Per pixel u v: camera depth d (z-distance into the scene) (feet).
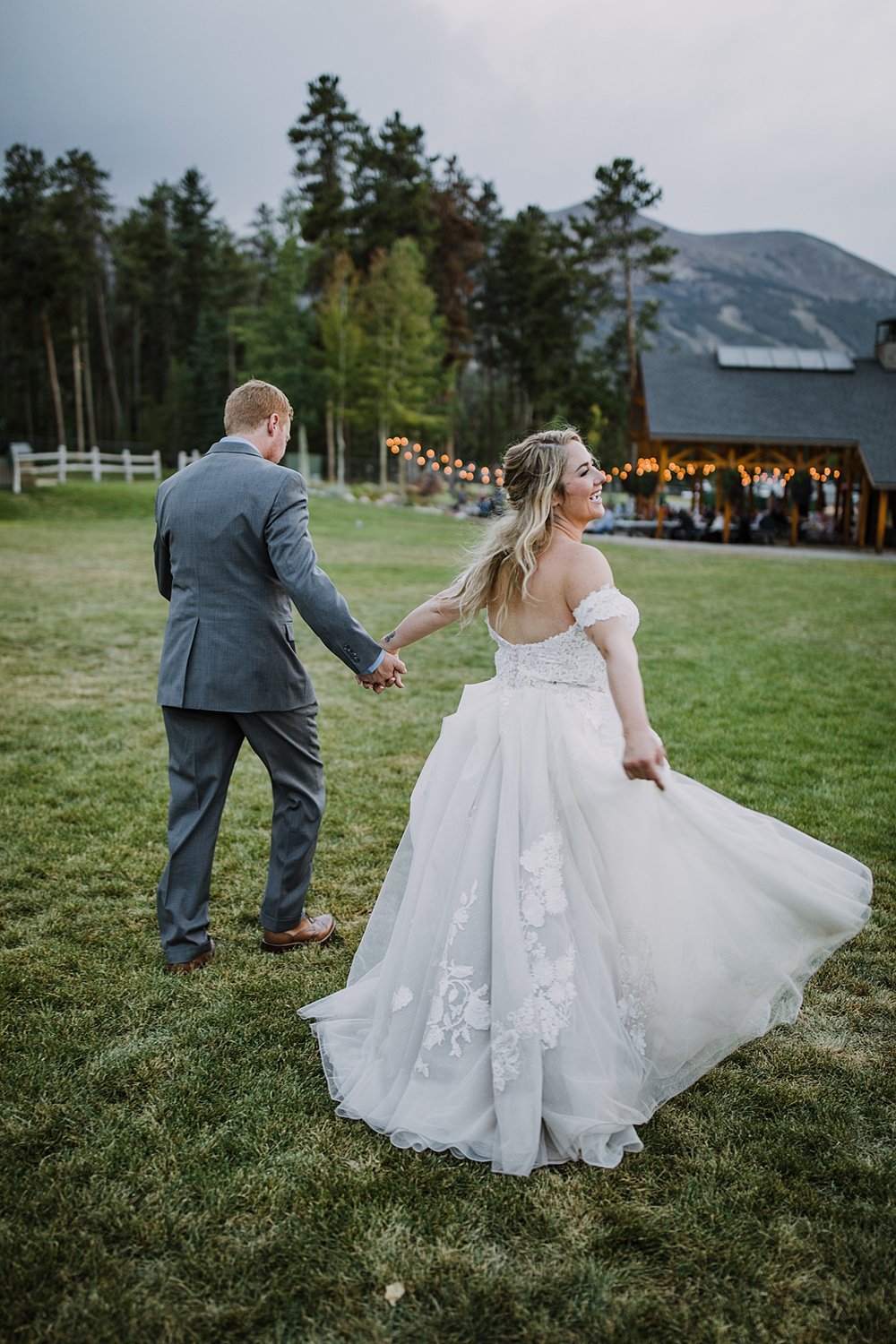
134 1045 8.11
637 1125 7.16
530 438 7.70
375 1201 6.31
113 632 28.19
